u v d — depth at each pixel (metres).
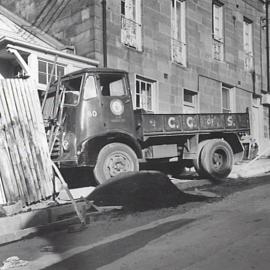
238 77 19.97
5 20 15.21
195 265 4.86
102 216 8.04
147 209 8.42
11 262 5.61
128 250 5.73
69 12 14.42
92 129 9.74
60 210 7.99
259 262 4.77
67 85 10.15
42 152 9.27
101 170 9.79
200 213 7.55
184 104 16.81
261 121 21.56
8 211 8.01
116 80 10.28
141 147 10.80
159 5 15.88
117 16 14.27
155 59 15.51
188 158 11.59
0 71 12.45
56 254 5.91
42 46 12.13
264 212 7.08
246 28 21.25
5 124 8.73
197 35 17.59
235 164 14.30
